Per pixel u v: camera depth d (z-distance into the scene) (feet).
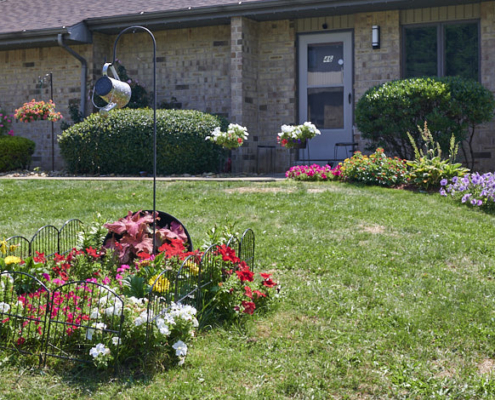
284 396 10.81
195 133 39.88
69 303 13.80
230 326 13.93
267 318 14.47
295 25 44.52
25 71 51.16
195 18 43.55
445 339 13.12
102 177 39.68
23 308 13.41
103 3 50.67
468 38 40.40
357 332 13.57
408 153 38.55
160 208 27.30
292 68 44.42
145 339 12.01
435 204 27.53
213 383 11.27
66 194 31.27
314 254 19.71
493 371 11.74
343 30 43.50
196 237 21.97
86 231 18.31
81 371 11.73
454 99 35.45
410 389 11.00
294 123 44.60
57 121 50.16
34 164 51.34
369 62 42.29
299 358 12.27
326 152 44.60
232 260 15.20
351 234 22.33
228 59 45.73
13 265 15.23
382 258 19.44
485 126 39.29
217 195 29.99
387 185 32.37
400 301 15.47
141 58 48.29
